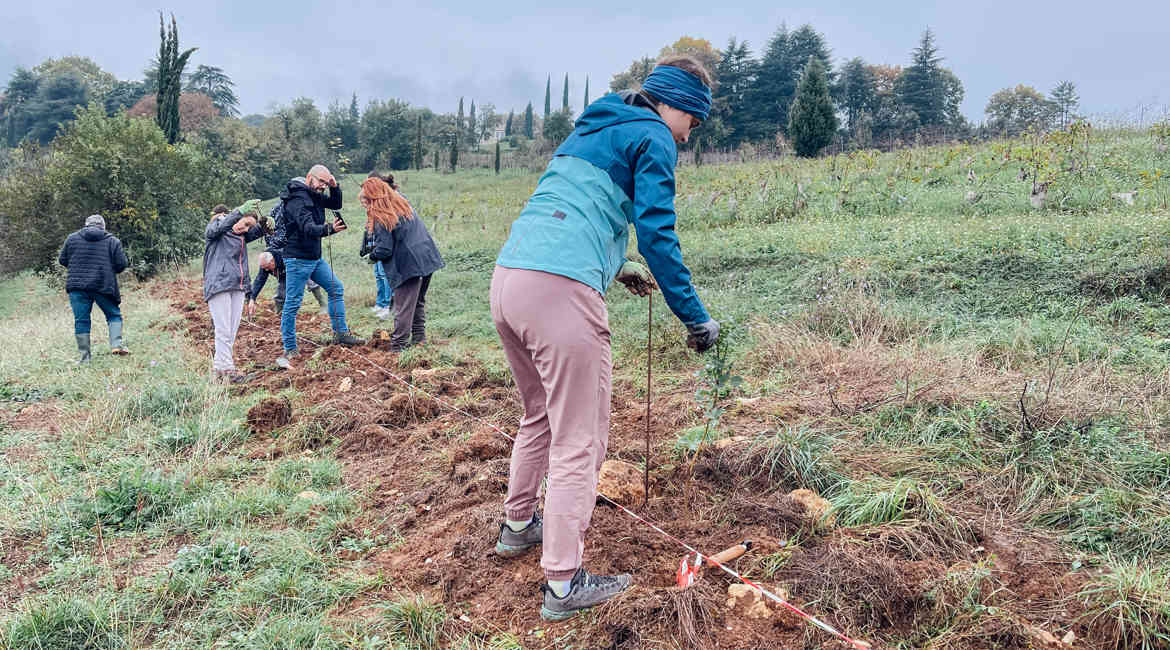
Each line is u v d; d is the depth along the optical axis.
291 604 2.52
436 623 2.37
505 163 52.66
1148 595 2.13
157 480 3.48
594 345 2.21
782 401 4.20
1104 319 5.22
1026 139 16.77
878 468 3.22
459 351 6.26
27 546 3.04
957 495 2.97
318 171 6.37
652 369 5.27
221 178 17.67
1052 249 6.68
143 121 15.30
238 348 7.12
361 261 12.93
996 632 2.09
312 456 4.11
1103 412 3.47
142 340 7.55
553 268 2.13
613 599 2.34
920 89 72.81
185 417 4.73
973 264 6.61
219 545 2.88
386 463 3.91
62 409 4.99
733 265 8.34
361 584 2.64
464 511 3.15
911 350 4.75
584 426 2.28
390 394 5.08
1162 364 4.17
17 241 14.88
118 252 6.81
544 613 2.33
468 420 4.39
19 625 2.33
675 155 2.25
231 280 5.74
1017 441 3.25
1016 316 5.59
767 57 71.75
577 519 2.29
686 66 2.41
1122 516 2.66
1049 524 2.75
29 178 15.08
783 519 2.82
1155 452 3.03
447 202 26.20
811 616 2.24
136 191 14.89
